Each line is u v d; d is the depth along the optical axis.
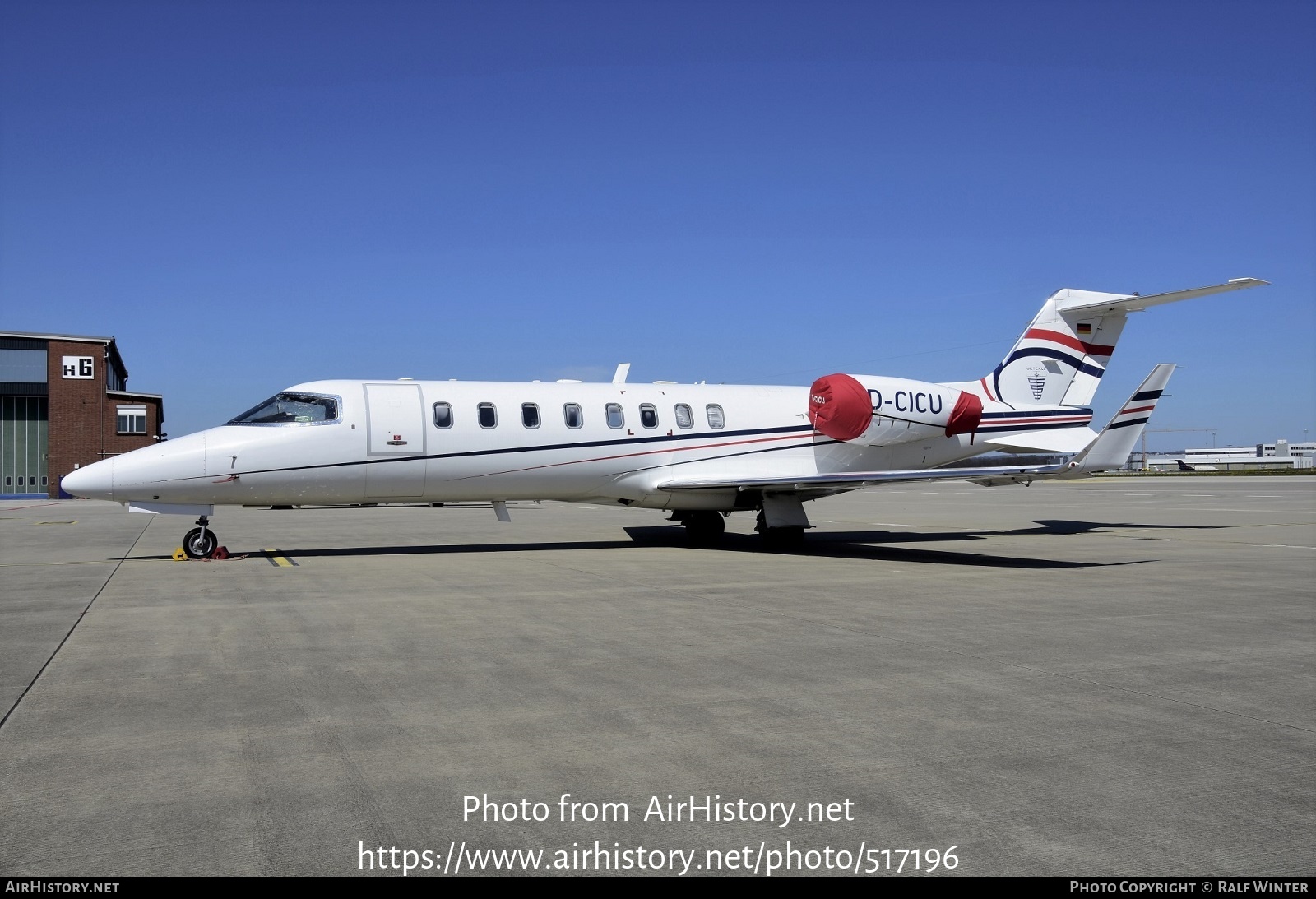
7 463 53.16
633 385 19.08
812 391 19.91
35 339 52.69
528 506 37.88
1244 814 4.62
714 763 5.29
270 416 16.30
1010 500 42.00
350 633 9.05
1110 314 21.77
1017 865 4.08
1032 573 14.17
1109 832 4.41
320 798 4.76
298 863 4.06
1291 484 64.69
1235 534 22.41
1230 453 152.12
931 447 20.77
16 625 9.41
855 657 8.02
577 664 7.73
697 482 18.20
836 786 4.95
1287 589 12.48
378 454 16.59
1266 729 6.01
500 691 6.84
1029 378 21.47
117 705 6.41
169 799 4.73
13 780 4.97
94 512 36.09
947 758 5.40
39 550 17.98
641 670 7.53
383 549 18.12
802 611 10.44
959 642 8.72
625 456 18.28
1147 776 5.12
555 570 14.33
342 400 16.59
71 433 52.97
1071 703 6.57
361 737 5.72
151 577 13.33
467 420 17.19
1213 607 10.88
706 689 6.91
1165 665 7.78
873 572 14.19
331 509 35.38
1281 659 8.05
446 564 15.13
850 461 20.28
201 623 9.52
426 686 6.97
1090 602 11.22
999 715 6.27
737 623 9.62
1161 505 36.25
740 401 19.56
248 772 5.11
